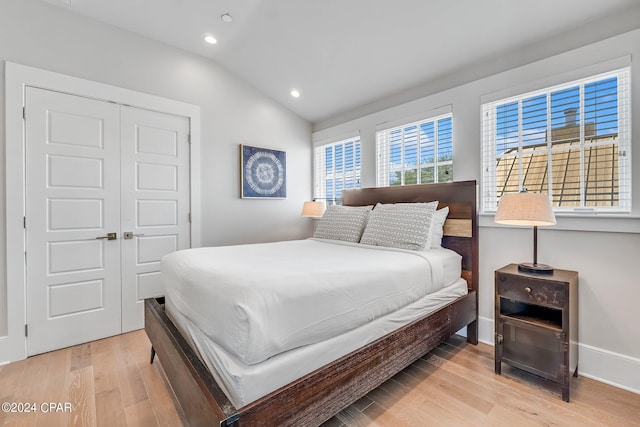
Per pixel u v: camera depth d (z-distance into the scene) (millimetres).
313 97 3623
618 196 1900
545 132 2195
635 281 1795
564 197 2107
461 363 2119
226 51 3102
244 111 3533
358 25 2445
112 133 2652
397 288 1732
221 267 1562
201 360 1344
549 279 1767
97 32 2584
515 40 2215
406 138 3125
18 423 1542
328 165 4070
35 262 2312
